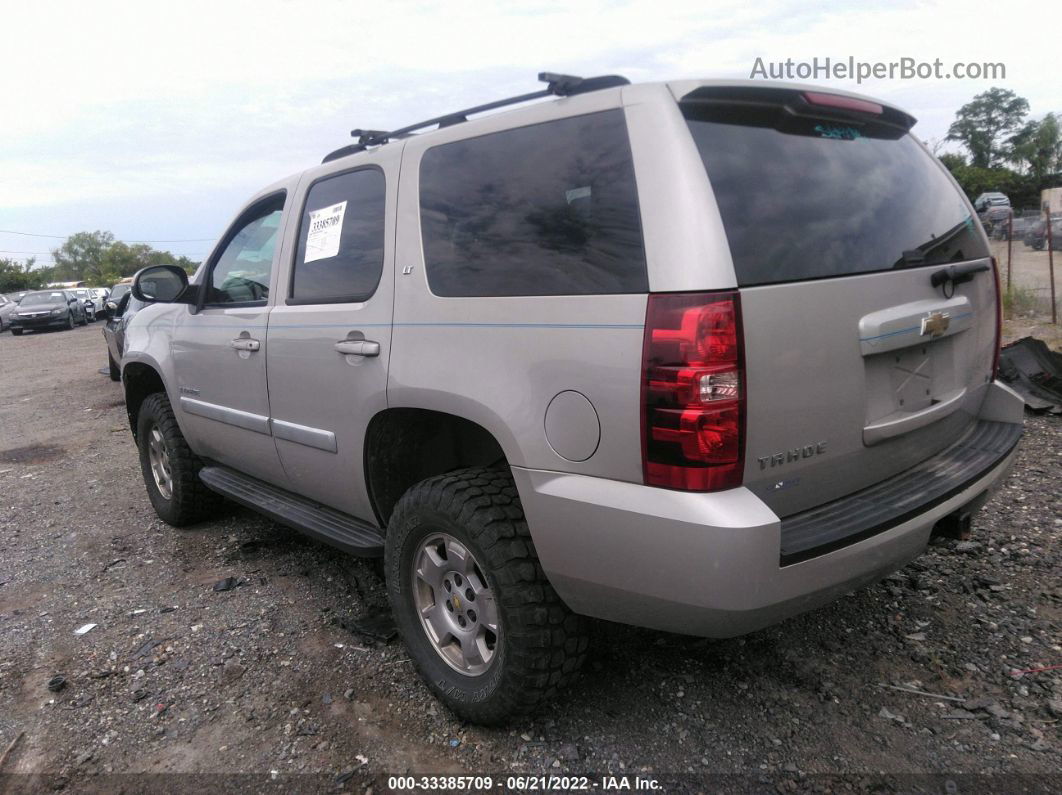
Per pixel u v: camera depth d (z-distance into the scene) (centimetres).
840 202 236
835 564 211
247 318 364
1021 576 336
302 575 397
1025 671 272
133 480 611
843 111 248
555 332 223
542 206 237
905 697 263
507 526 241
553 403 223
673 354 197
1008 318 1007
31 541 479
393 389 274
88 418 917
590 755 245
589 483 217
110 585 401
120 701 292
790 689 271
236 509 510
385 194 296
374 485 301
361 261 303
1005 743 238
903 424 243
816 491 226
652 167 210
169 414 459
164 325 448
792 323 208
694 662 291
